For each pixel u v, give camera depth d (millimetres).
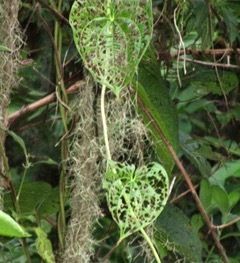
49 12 1540
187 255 1419
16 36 1348
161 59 1551
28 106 1529
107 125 1320
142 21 1194
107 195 1160
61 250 1389
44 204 1496
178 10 1452
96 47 1169
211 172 1777
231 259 1773
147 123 1387
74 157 1343
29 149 1938
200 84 1745
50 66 1742
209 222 1408
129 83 1248
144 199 1160
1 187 1352
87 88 1343
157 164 1168
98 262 1526
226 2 1620
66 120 1385
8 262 1606
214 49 1686
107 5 1169
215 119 2025
